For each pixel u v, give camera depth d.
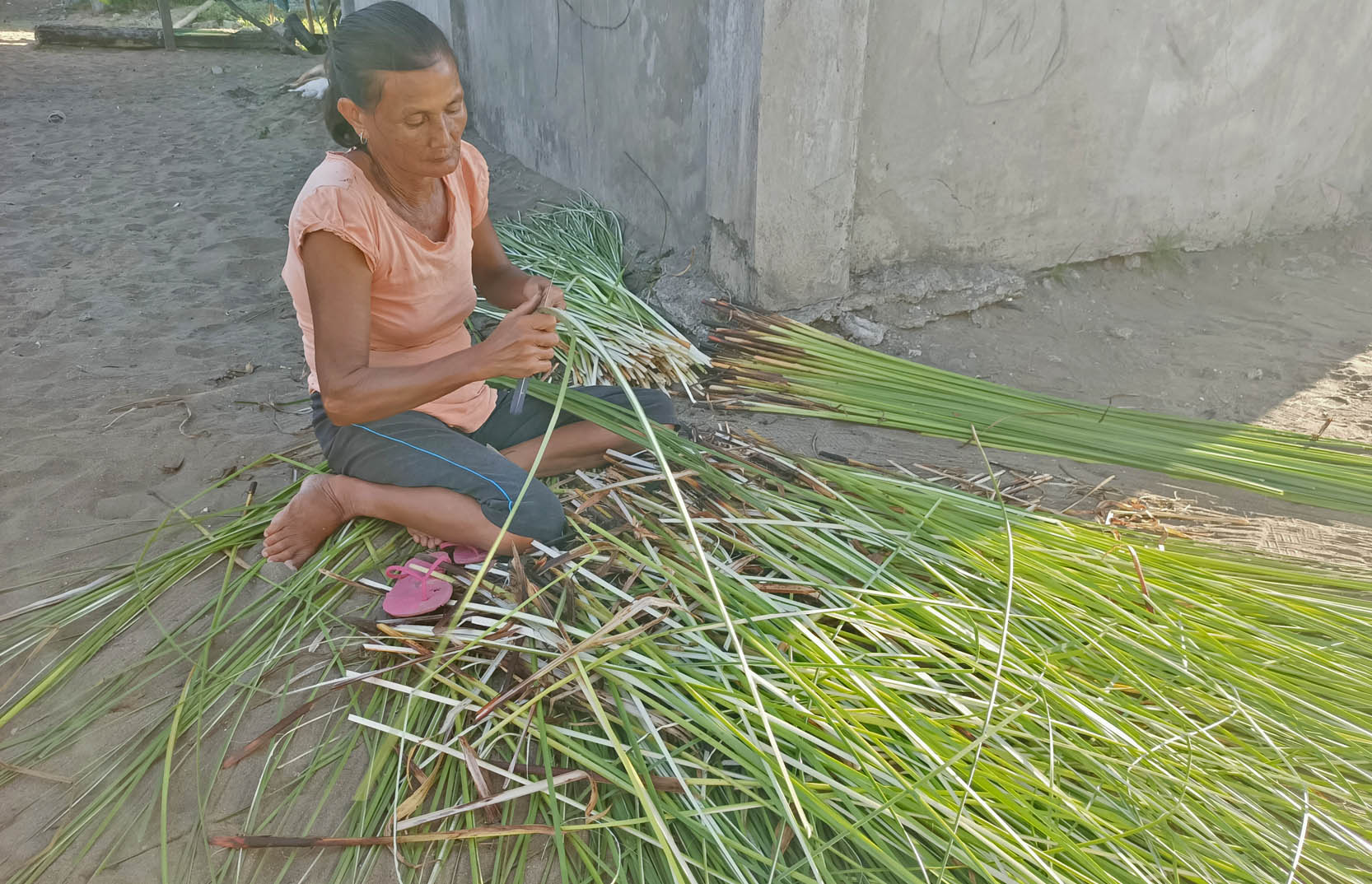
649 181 4.18
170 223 4.57
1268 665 1.78
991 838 1.38
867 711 1.56
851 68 3.14
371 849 1.45
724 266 3.55
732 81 3.19
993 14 3.40
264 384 2.95
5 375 2.96
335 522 2.01
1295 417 2.98
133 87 8.07
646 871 1.42
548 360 1.72
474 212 2.08
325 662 1.78
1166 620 1.84
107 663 1.80
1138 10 3.65
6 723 1.67
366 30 1.55
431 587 1.85
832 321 3.51
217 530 2.18
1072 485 2.50
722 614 1.50
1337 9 4.07
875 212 3.55
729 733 1.50
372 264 1.75
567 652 1.61
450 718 1.58
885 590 1.87
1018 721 1.59
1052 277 3.99
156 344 3.24
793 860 1.43
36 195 5.00
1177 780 1.50
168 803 1.52
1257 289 4.08
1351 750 1.61
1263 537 2.31
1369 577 2.11
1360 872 1.41
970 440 2.69
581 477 2.21
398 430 1.95
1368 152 4.50
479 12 6.00
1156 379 3.27
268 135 6.43
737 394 2.93
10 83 8.03
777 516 2.08
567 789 1.52
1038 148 3.72
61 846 1.45
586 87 4.64
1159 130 3.94
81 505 2.28
